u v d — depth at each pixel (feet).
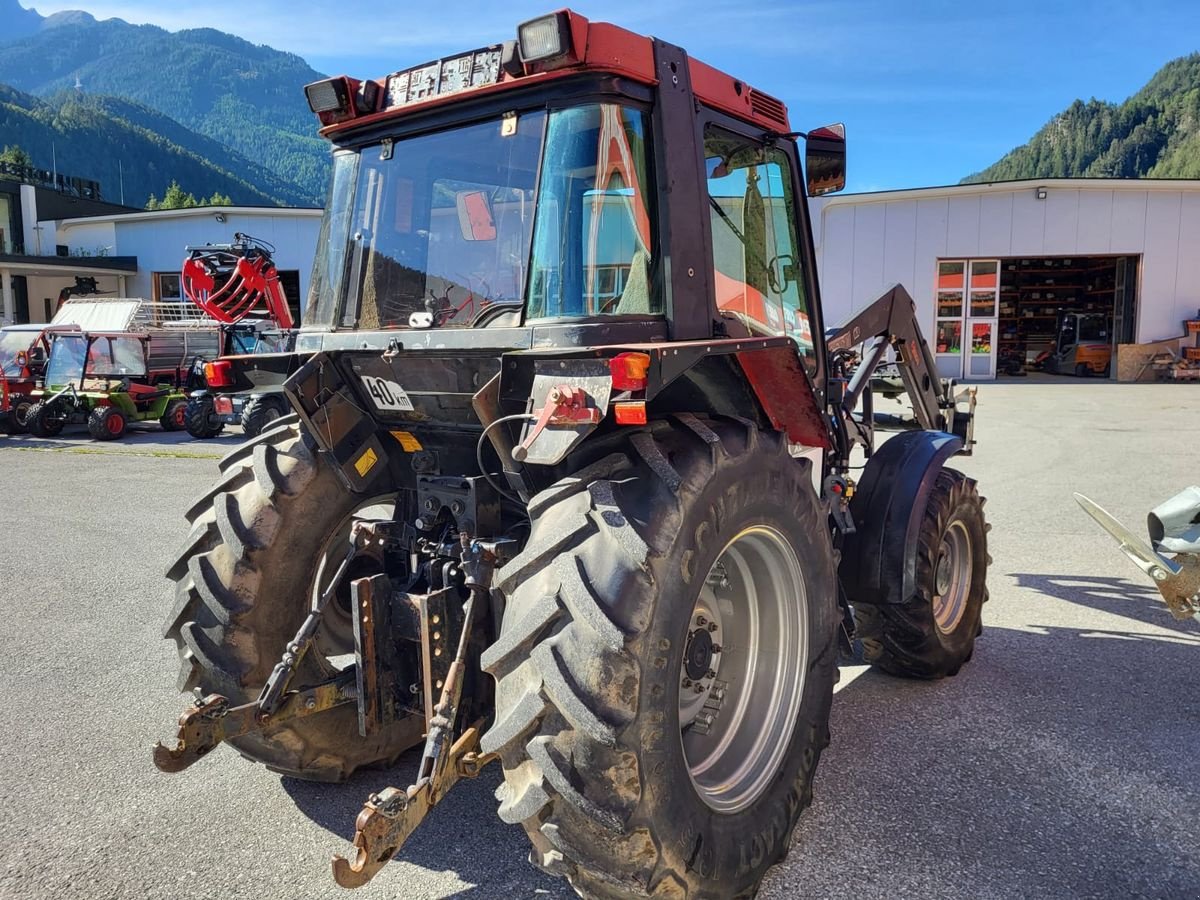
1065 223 77.87
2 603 18.53
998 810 9.84
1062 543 22.21
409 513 10.62
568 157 7.95
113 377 50.03
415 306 9.28
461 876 8.83
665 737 7.14
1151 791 10.23
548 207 8.02
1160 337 78.95
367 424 10.07
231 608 9.25
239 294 45.80
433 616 8.38
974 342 81.82
